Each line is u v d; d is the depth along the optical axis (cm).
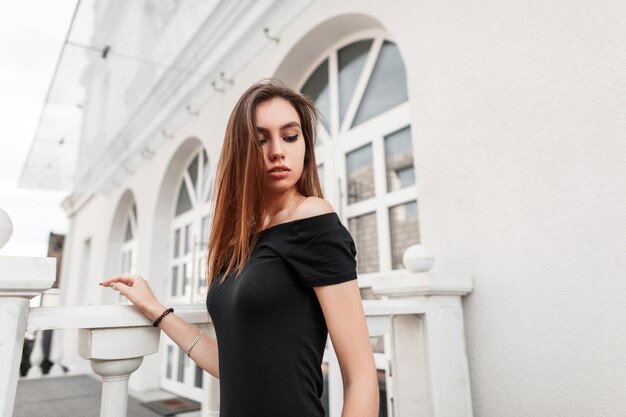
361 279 247
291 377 61
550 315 131
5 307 65
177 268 471
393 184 238
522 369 136
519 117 147
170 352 441
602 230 121
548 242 134
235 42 352
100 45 327
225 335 67
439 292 144
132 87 420
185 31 361
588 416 118
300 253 63
